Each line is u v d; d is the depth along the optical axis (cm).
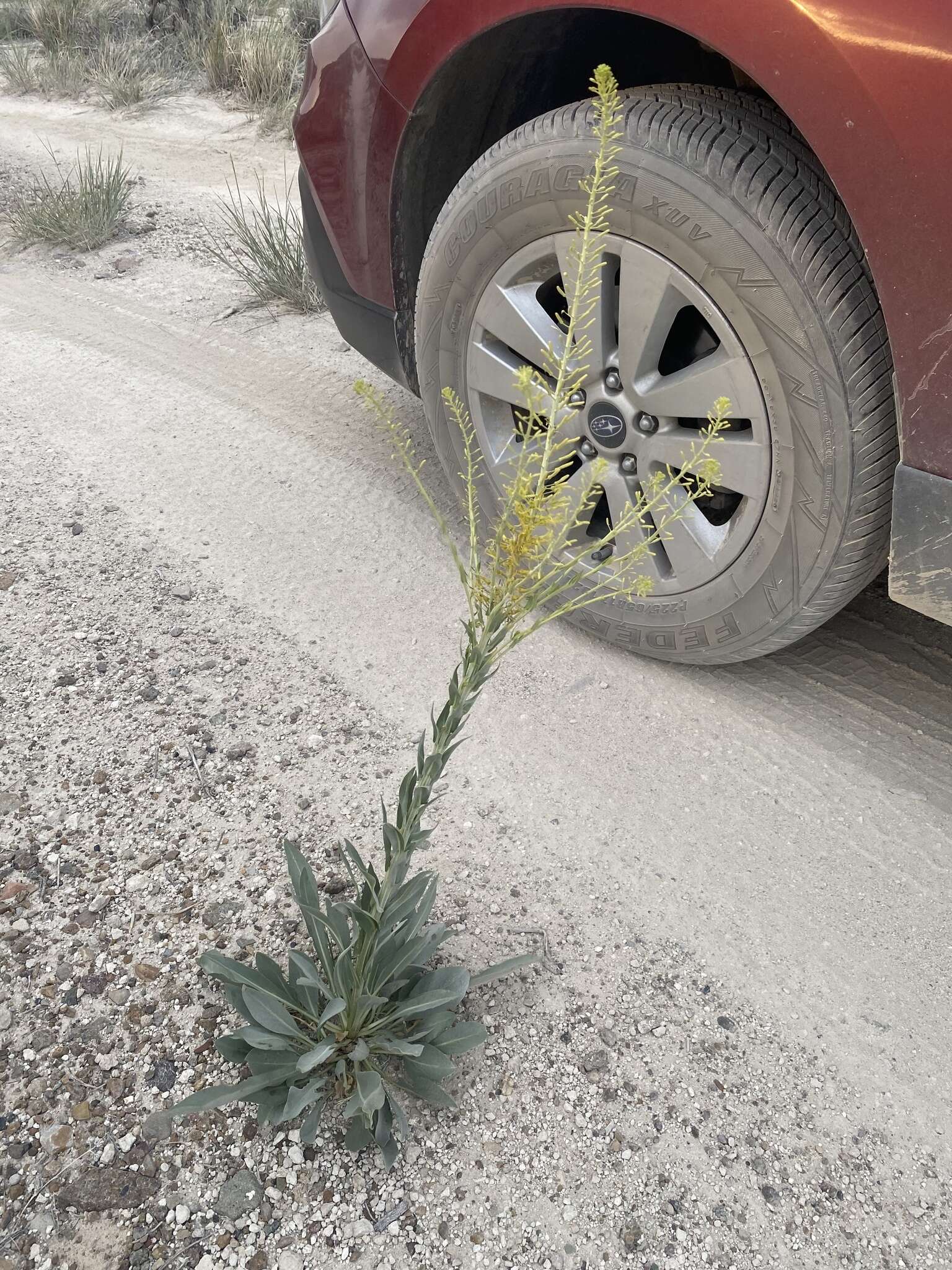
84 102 813
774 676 258
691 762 233
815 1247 151
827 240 182
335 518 310
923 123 158
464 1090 167
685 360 226
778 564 216
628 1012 181
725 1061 174
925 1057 178
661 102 195
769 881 207
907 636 271
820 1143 164
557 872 206
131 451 338
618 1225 151
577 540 248
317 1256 145
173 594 275
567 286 210
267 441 348
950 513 182
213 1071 166
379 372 399
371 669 254
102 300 458
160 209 565
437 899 198
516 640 128
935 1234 154
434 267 240
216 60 818
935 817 221
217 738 231
